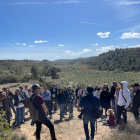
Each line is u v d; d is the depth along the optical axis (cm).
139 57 11694
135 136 419
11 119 739
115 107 693
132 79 3931
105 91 735
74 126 611
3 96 518
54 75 4491
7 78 2378
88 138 424
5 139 307
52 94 927
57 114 863
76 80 3809
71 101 773
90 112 418
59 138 488
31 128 617
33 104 382
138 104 571
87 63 16388
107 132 506
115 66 11688
